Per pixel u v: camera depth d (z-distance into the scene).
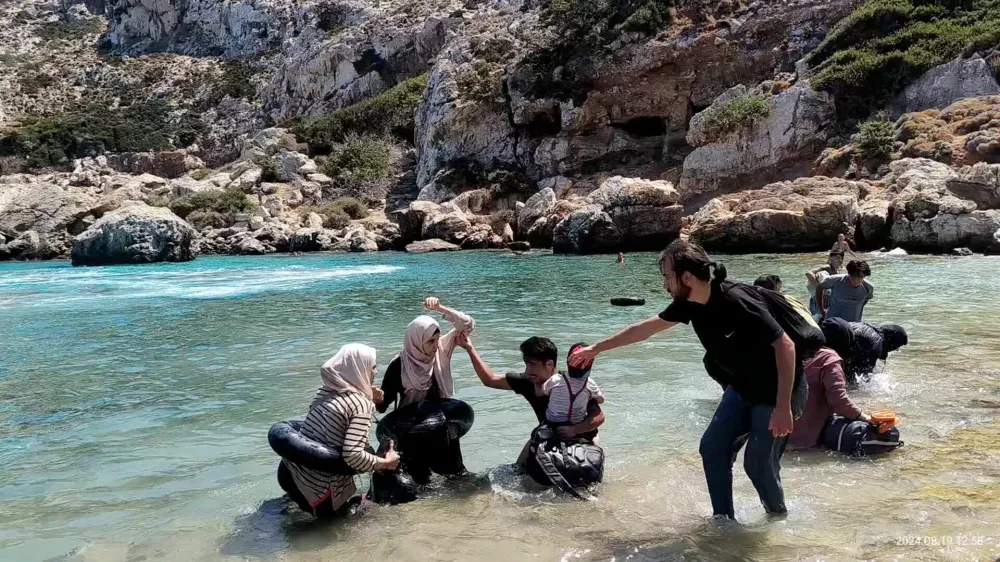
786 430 4.09
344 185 54.22
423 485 5.26
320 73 78.62
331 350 10.62
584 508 4.81
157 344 11.49
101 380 8.95
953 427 6.17
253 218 45.94
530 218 38.75
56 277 25.73
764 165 37.59
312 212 47.56
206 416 7.23
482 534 4.45
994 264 20.84
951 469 5.22
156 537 4.50
